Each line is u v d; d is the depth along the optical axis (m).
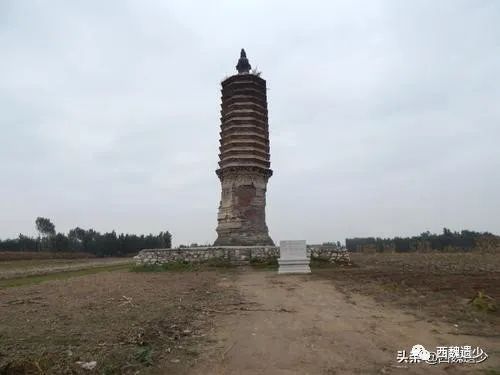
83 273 31.05
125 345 8.60
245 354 8.29
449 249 47.53
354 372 7.29
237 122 34.34
